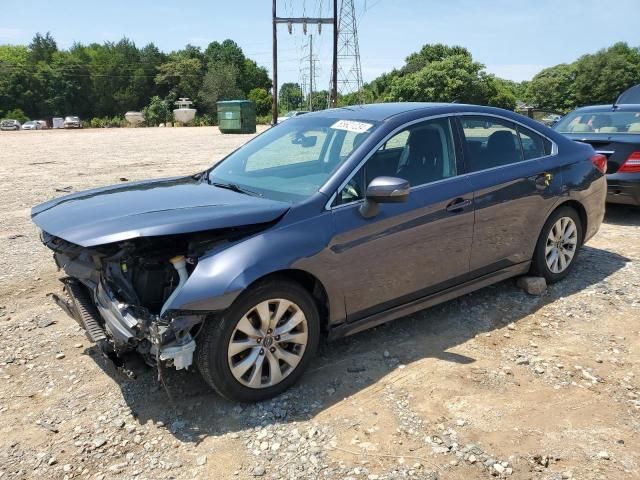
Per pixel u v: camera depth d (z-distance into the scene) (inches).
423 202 156.6
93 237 122.3
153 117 3233.3
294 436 122.0
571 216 204.7
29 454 118.0
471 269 173.8
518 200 181.6
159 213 131.6
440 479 108.4
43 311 191.0
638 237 273.1
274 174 164.1
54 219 140.2
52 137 1398.9
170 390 140.4
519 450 116.5
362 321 151.3
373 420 127.2
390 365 151.5
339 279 141.7
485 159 177.8
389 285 153.3
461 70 2391.7
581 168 204.5
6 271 232.5
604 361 152.5
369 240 145.7
